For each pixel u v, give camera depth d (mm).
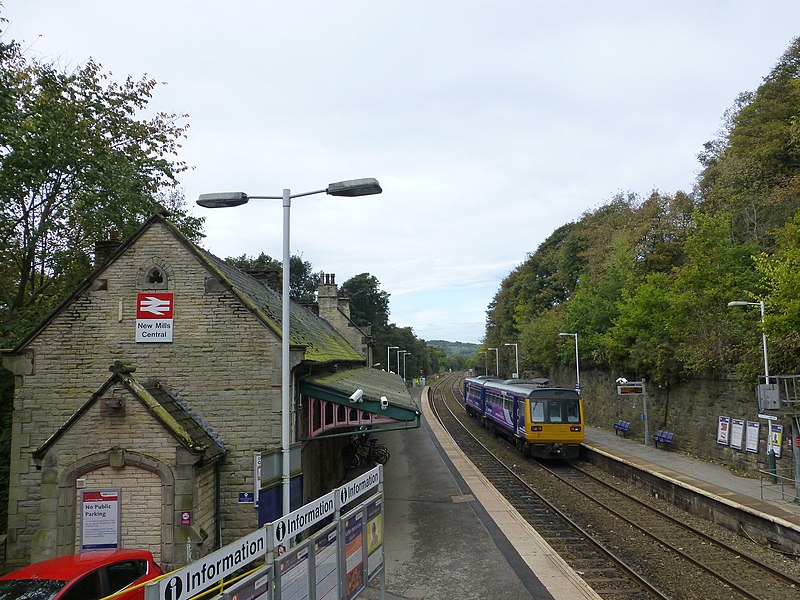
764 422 18422
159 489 10508
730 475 18609
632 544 13398
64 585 7230
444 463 22828
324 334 23891
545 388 25484
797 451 14750
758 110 35156
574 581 10164
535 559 11367
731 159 32406
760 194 29969
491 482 20969
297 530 6184
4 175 16188
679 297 23016
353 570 7559
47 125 16547
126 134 20359
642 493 19312
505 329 78688
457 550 11984
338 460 20844
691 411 23547
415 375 106375
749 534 13844
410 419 13828
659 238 35500
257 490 10938
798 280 15625
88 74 19188
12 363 12523
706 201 32906
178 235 12852
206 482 11469
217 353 12617
